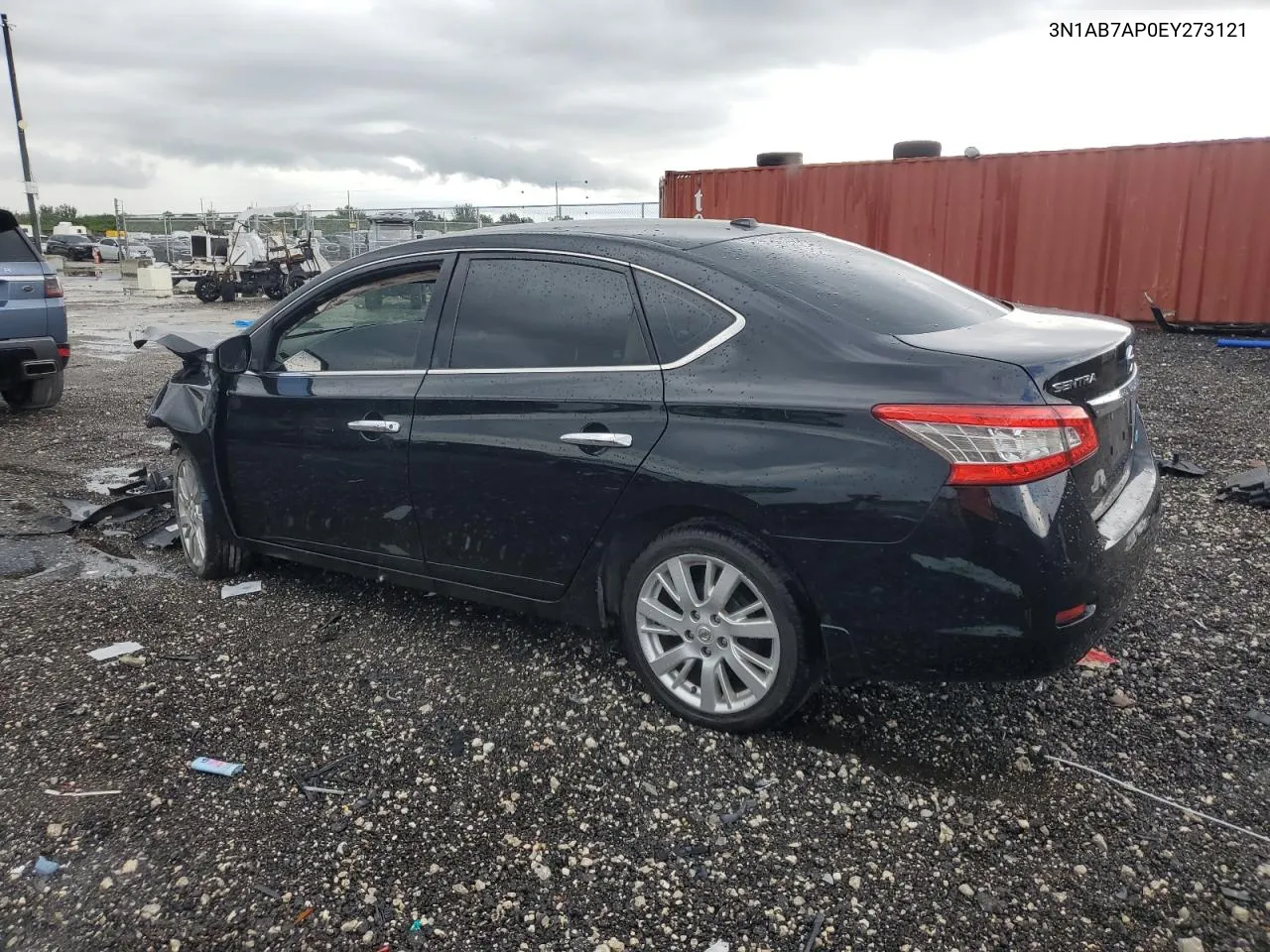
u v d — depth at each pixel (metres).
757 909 2.43
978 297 3.84
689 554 3.19
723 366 3.11
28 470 7.02
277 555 4.49
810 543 2.89
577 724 3.31
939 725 3.25
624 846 2.68
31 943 2.35
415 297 3.91
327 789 2.96
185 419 4.61
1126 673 3.54
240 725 3.34
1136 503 3.15
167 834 2.75
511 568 3.62
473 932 2.37
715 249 3.42
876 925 2.37
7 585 4.71
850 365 2.92
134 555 5.20
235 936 2.36
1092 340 3.05
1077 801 2.82
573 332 3.45
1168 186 12.12
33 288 8.55
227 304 25.25
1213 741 3.10
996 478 2.66
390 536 3.95
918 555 2.75
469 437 3.58
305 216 27.62
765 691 3.11
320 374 4.12
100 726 3.33
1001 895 2.45
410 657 3.85
